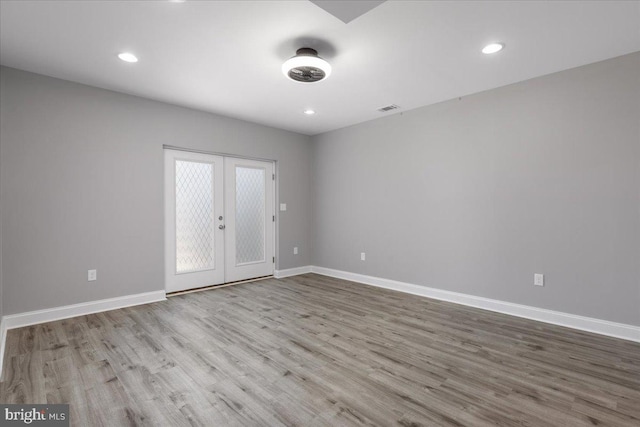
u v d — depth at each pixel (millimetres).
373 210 4789
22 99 3062
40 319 3115
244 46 2627
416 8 2113
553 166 3141
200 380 2066
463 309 3586
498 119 3510
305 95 3768
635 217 2717
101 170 3516
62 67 3008
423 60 2873
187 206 4371
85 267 3404
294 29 2375
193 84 3428
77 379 2068
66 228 3295
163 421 1664
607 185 2846
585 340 2711
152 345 2602
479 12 2162
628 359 2357
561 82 3088
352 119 4781
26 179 3074
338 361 2330
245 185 5008
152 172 3891
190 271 4406
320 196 5652
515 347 2570
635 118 2715
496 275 3527
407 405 1800
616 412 1740
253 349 2531
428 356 2410
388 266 4594
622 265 2773
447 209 3941
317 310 3543
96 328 2979
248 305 3729
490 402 1829
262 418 1688
